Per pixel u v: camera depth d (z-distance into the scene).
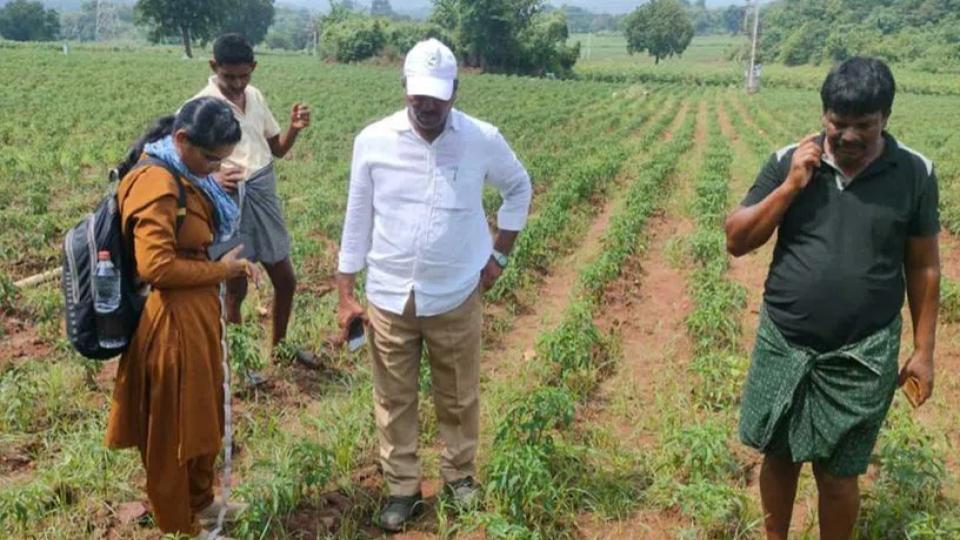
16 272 9.61
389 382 4.65
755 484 5.25
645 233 12.64
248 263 4.26
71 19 191.88
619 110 40.69
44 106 27.94
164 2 84.81
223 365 4.33
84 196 13.75
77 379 6.42
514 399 5.70
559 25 79.56
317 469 4.84
